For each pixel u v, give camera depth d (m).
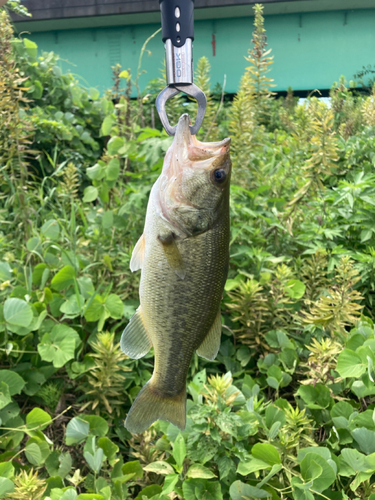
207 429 0.52
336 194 0.88
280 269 0.74
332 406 0.61
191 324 0.40
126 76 1.07
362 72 2.19
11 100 0.89
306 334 0.76
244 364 0.73
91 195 0.97
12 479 0.54
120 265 0.85
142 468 0.58
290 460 0.54
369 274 0.78
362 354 0.57
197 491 0.51
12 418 0.65
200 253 0.39
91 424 0.63
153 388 0.41
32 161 1.42
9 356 0.72
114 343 0.76
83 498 0.50
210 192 0.39
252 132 0.95
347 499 0.49
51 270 0.83
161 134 0.94
